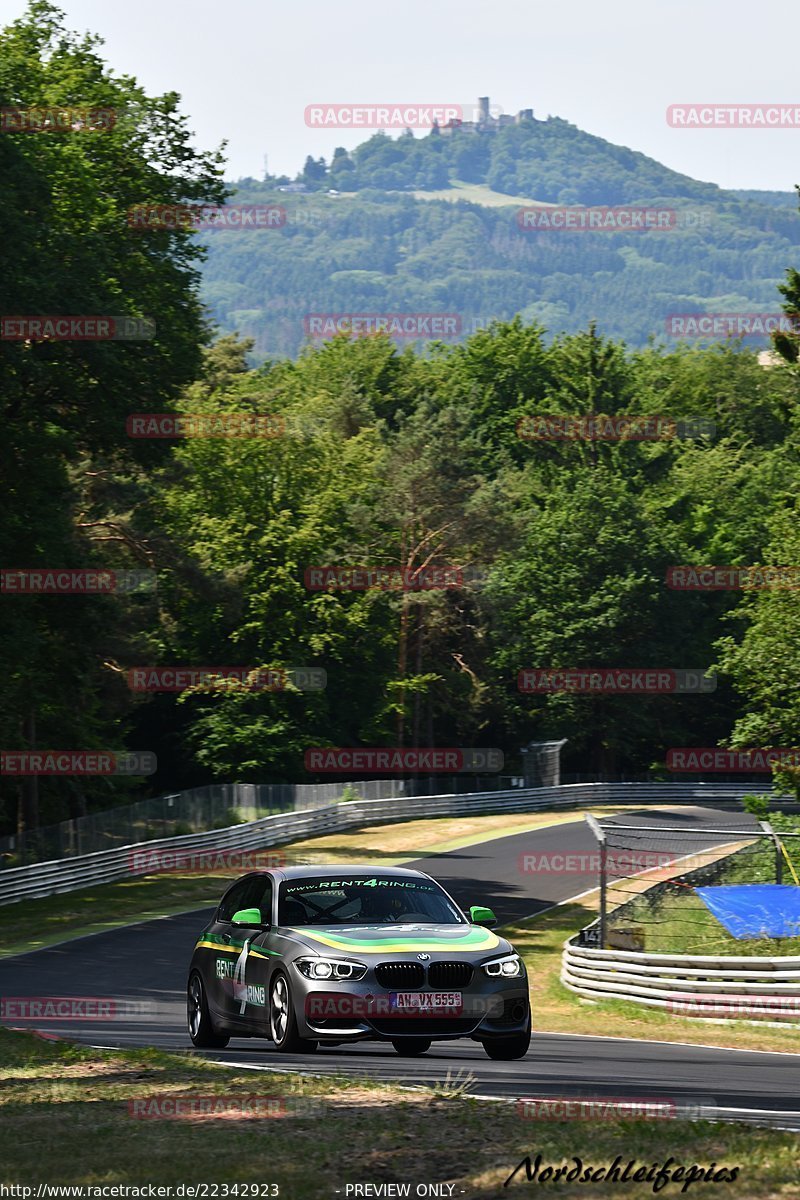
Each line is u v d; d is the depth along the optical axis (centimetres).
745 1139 1046
